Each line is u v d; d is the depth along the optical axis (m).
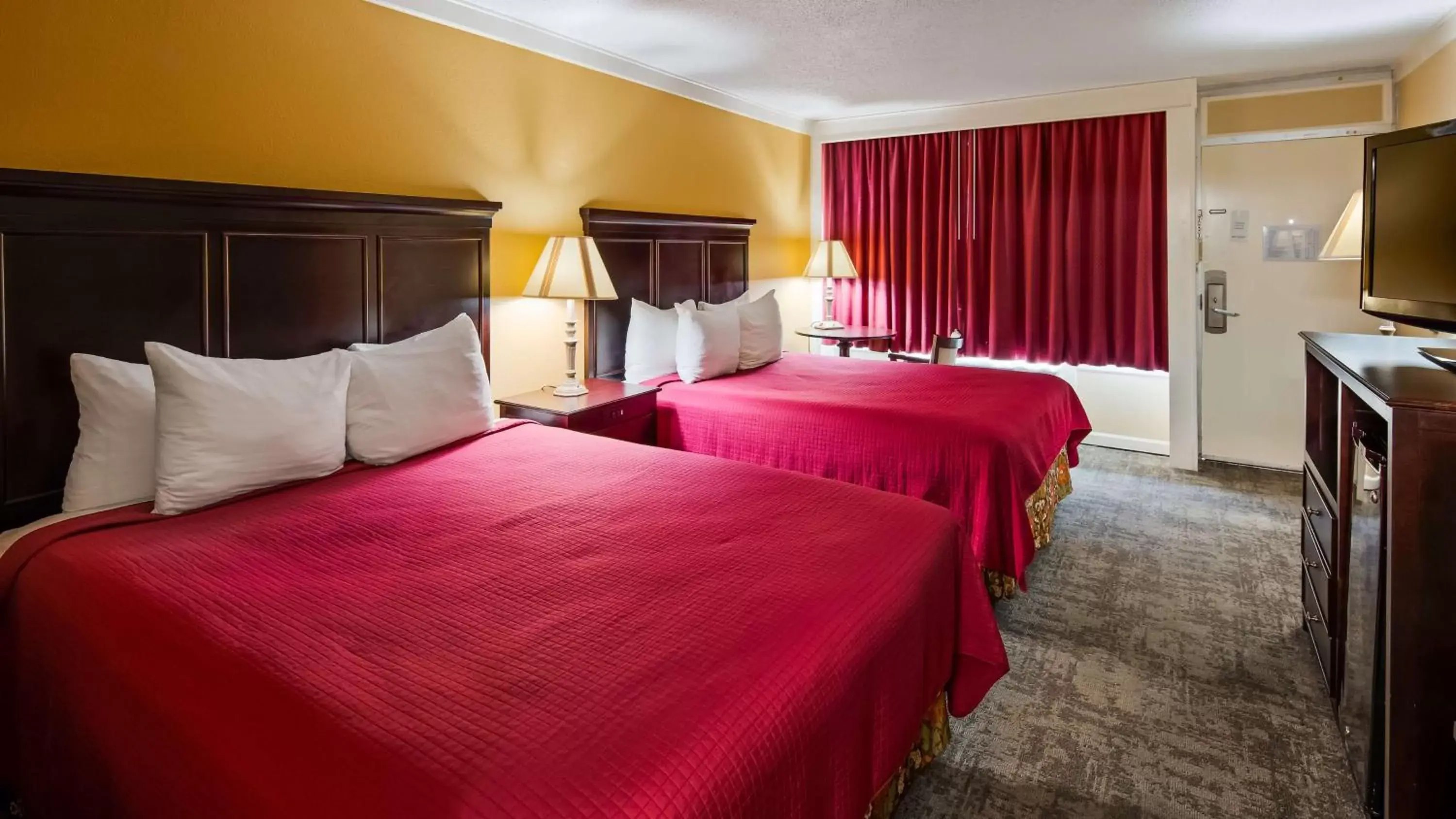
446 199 3.02
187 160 2.38
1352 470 2.07
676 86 4.37
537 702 1.15
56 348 2.08
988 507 2.84
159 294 2.26
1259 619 2.84
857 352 6.04
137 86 2.26
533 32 3.44
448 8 3.07
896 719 1.58
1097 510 4.07
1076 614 2.90
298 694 1.18
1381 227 2.21
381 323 2.86
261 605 1.49
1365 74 4.30
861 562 1.69
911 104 5.21
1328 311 4.56
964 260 5.44
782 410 3.32
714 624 1.39
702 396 3.58
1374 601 1.76
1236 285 4.78
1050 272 5.14
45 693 1.65
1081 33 3.58
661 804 0.99
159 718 1.26
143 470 2.10
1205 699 2.33
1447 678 1.60
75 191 2.05
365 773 1.02
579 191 3.79
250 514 2.00
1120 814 1.85
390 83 2.91
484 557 1.71
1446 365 1.88
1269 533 3.71
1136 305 4.92
